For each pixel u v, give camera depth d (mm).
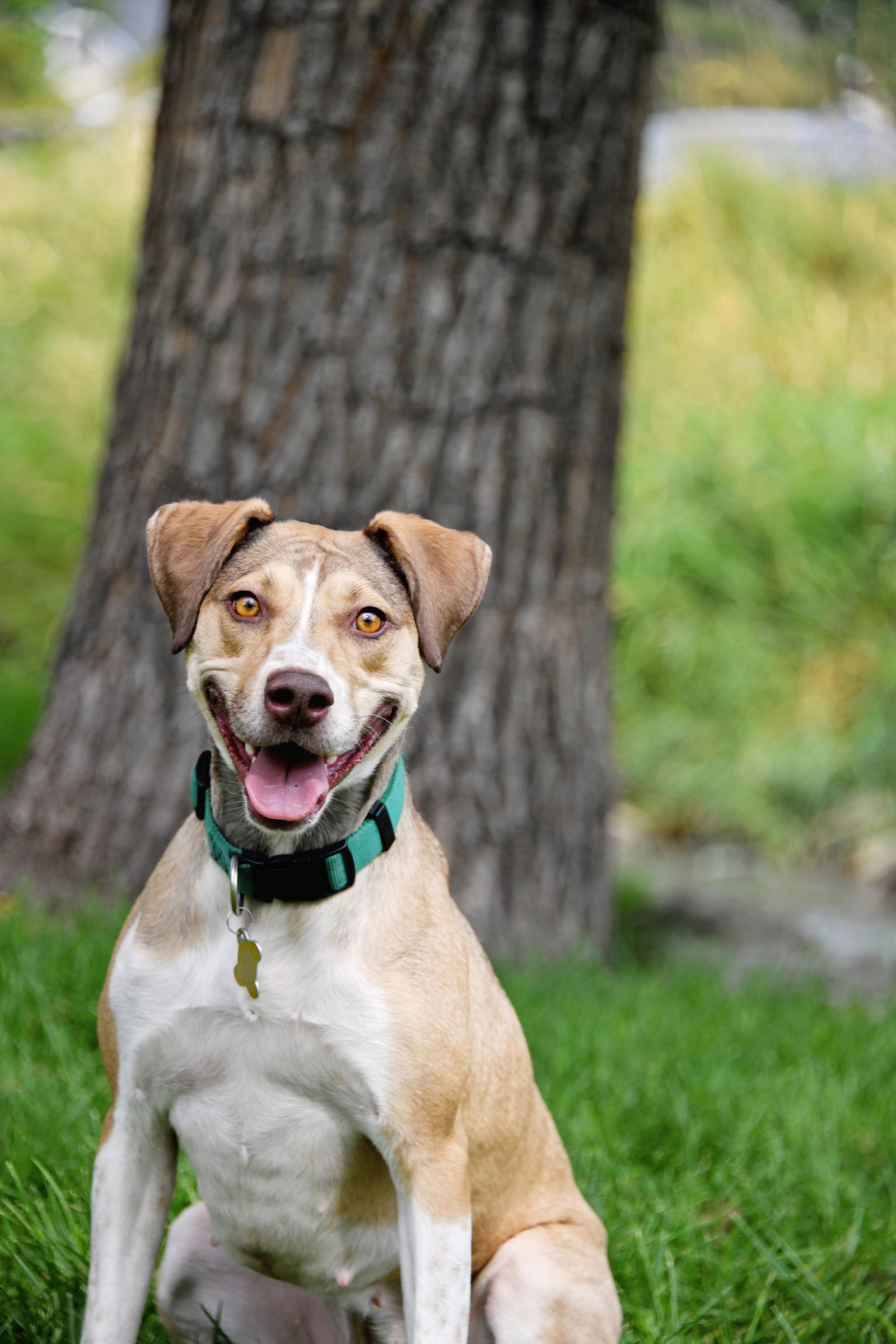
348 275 5770
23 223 16328
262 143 5734
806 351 14789
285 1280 3297
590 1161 4395
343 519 5840
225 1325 3416
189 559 3240
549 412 6070
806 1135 4703
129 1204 3076
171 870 3145
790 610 12016
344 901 3041
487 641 6133
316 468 5820
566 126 5887
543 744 6312
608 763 6750
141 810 5992
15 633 11781
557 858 6418
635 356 14672
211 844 3080
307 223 5742
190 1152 3104
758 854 10883
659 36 6250
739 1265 3918
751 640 11891
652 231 16203
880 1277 4047
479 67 5723
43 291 15531
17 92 17516
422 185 5742
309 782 2969
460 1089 3084
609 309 6215
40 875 6082
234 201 5785
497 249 5848
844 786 11055
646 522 12445
